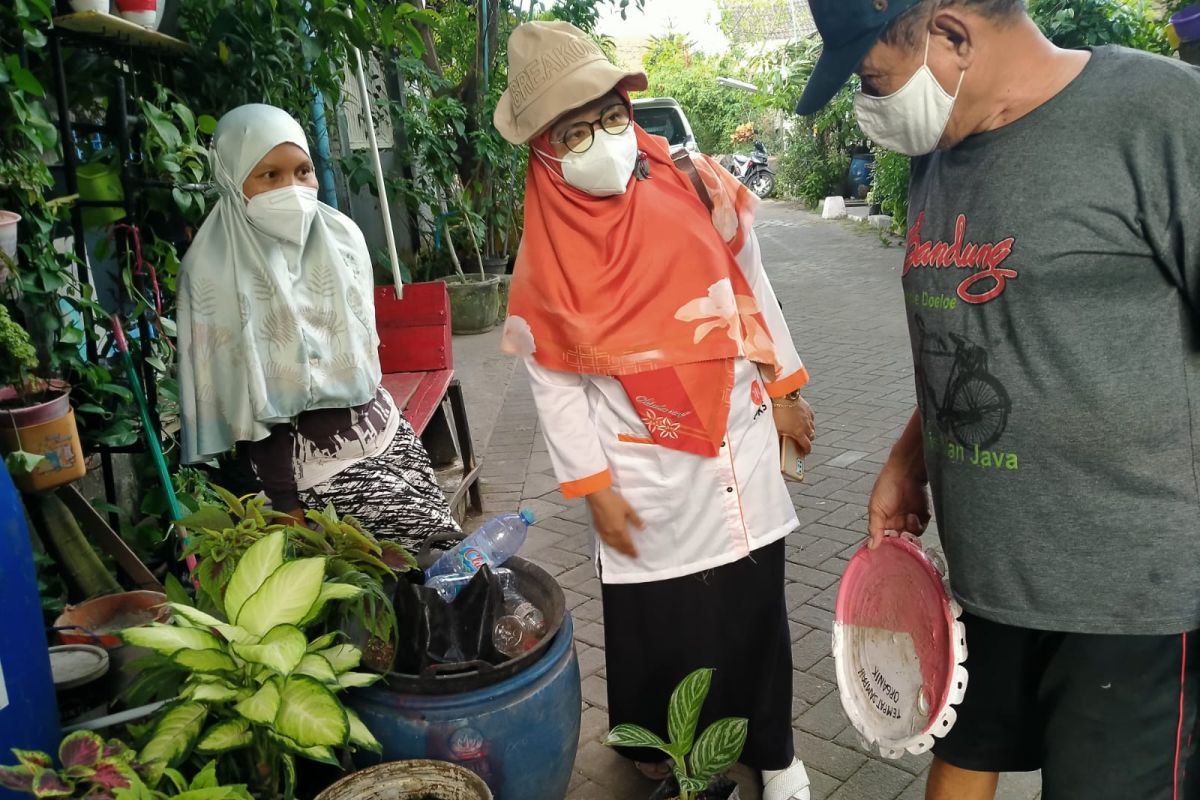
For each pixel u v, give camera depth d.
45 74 2.72
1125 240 1.33
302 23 3.58
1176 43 4.14
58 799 1.41
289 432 2.68
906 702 1.70
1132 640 1.44
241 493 3.13
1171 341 1.35
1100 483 1.41
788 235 13.77
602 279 1.90
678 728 1.62
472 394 6.25
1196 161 1.25
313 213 2.62
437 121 8.19
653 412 1.93
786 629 2.20
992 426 1.47
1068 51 1.40
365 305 2.79
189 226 3.15
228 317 2.57
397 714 1.79
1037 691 1.62
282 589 1.66
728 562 2.05
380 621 1.86
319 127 5.35
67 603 2.45
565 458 1.99
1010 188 1.39
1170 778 1.48
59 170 2.88
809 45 16.66
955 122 1.45
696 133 24.50
